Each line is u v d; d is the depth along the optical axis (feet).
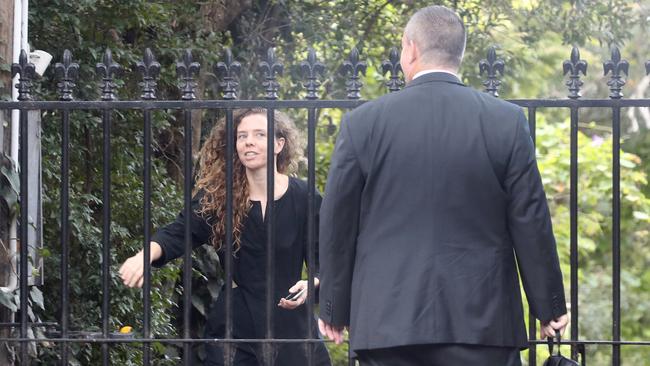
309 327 32.22
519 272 29.01
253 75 54.90
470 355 26.73
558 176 90.33
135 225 45.52
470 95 28.02
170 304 46.98
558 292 27.53
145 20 45.29
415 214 27.27
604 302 95.55
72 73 32.50
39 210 35.94
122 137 44.98
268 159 31.91
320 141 67.10
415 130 27.55
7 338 33.24
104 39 45.27
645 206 93.61
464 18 58.80
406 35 28.81
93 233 43.09
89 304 43.34
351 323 27.78
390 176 27.48
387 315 26.94
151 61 32.24
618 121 31.45
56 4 42.88
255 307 35.35
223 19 52.29
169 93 49.14
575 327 31.71
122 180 44.91
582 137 92.12
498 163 27.37
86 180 44.73
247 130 35.04
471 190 27.27
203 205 35.47
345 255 27.99
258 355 35.45
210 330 36.14
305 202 35.27
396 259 27.14
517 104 31.53
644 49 98.32
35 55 37.88
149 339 32.30
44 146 41.91
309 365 32.30
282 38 56.34
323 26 56.08
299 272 35.45
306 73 31.94
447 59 28.43
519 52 66.59
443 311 26.73
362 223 27.91
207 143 36.19
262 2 55.26
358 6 56.29
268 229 32.09
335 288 28.14
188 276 32.45
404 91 28.19
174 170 50.16
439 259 26.96
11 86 35.55
